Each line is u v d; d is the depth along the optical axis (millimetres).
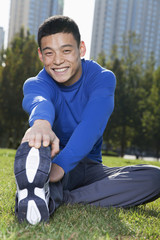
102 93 1968
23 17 65938
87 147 1749
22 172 1429
